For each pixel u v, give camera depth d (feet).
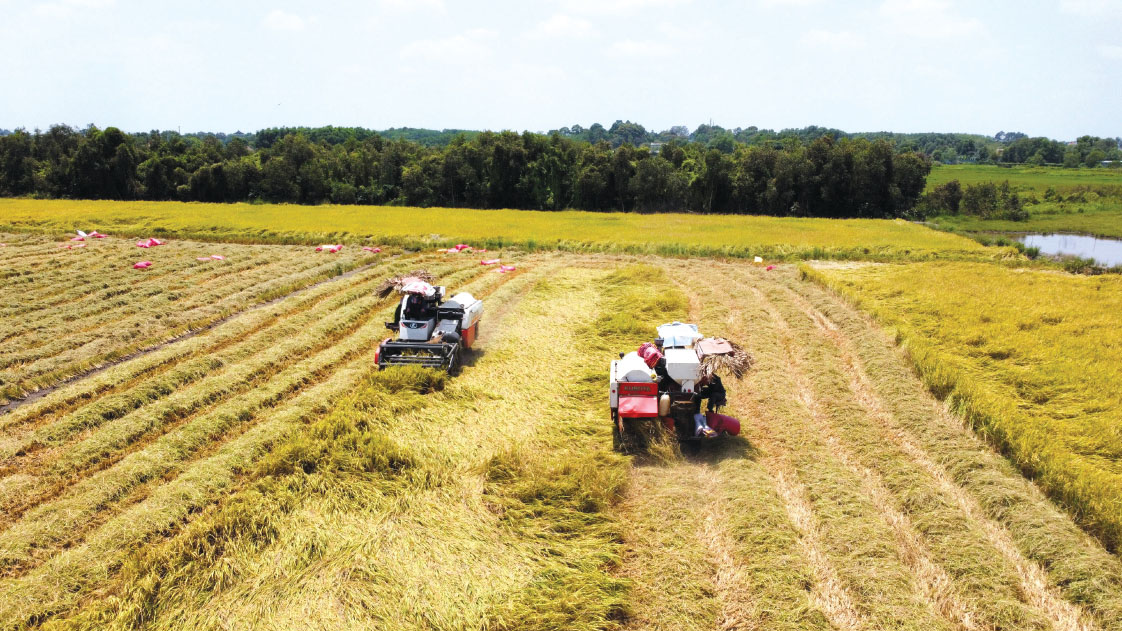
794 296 64.28
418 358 39.93
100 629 18.53
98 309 57.16
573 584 20.53
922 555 22.34
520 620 18.92
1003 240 116.37
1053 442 30.14
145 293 62.49
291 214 144.77
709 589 20.57
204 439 31.65
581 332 51.03
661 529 24.00
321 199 223.10
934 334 49.98
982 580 20.42
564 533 23.79
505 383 39.52
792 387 38.50
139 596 19.48
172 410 34.94
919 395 36.91
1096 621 18.86
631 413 29.84
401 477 27.35
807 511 25.25
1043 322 52.75
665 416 30.78
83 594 20.38
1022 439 29.60
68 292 62.80
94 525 24.54
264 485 26.12
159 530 23.58
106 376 40.27
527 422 33.71
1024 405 36.37
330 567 21.31
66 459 29.37
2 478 28.19
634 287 66.80
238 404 35.47
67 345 47.14
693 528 24.16
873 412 35.73
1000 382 39.83
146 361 43.14
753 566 21.35
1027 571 21.39
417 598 19.76
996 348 45.39
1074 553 21.48
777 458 29.99
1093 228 171.12
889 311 54.90
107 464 29.78
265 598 19.83
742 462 28.66
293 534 23.21
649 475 28.32
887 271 79.05
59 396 37.11
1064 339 47.73
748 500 25.12
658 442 30.50
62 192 213.87
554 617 18.88
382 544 22.61
